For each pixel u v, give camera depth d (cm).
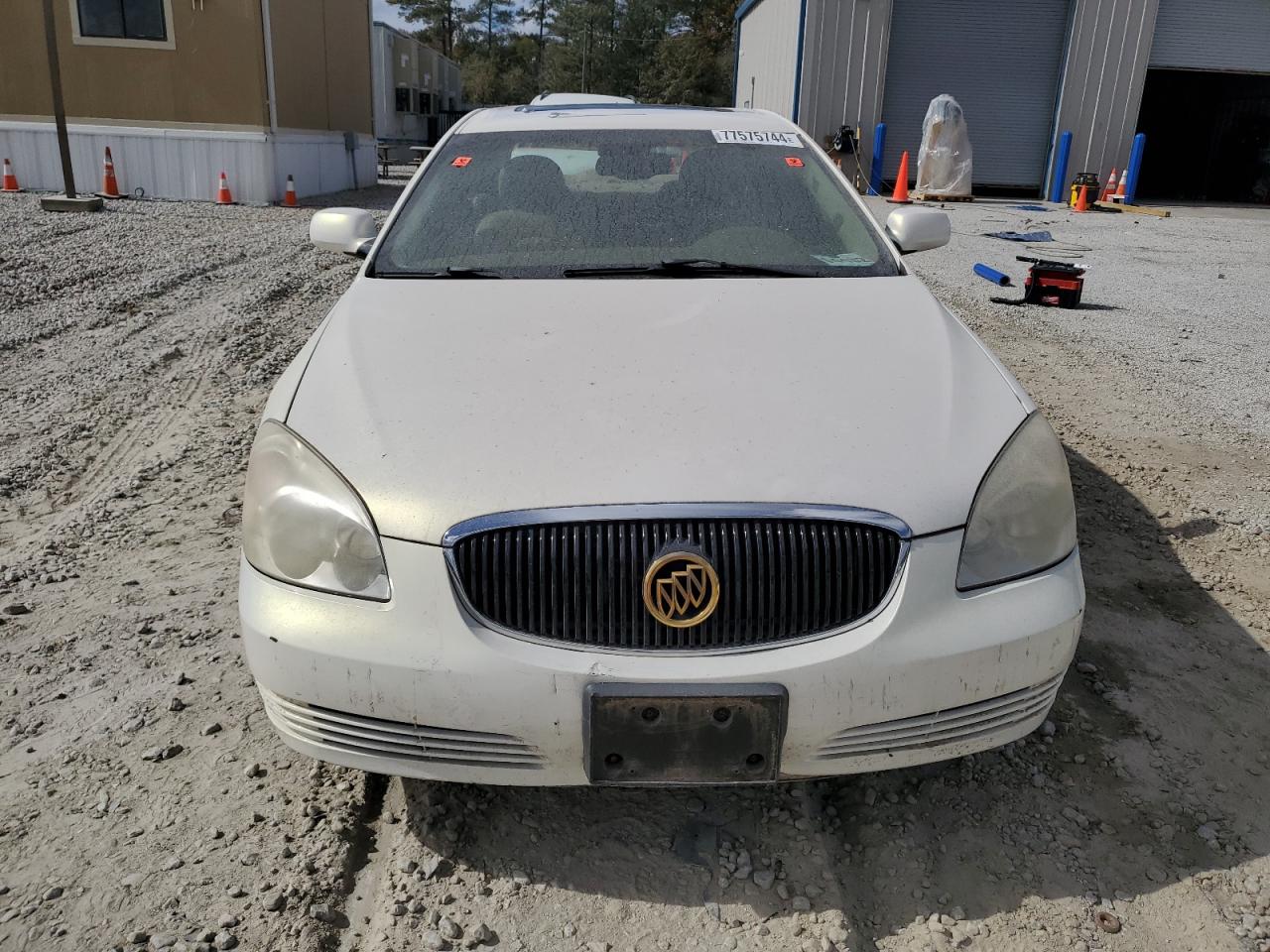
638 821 238
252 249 1016
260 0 1436
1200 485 446
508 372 240
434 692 199
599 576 199
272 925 206
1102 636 321
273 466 222
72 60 1450
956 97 2014
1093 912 213
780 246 322
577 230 326
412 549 201
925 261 1052
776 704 195
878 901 217
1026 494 219
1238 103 2223
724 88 6372
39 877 218
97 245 1008
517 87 8656
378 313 279
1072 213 1711
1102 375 620
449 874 222
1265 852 231
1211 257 1166
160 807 240
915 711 204
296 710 212
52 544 376
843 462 210
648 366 243
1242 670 304
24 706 278
